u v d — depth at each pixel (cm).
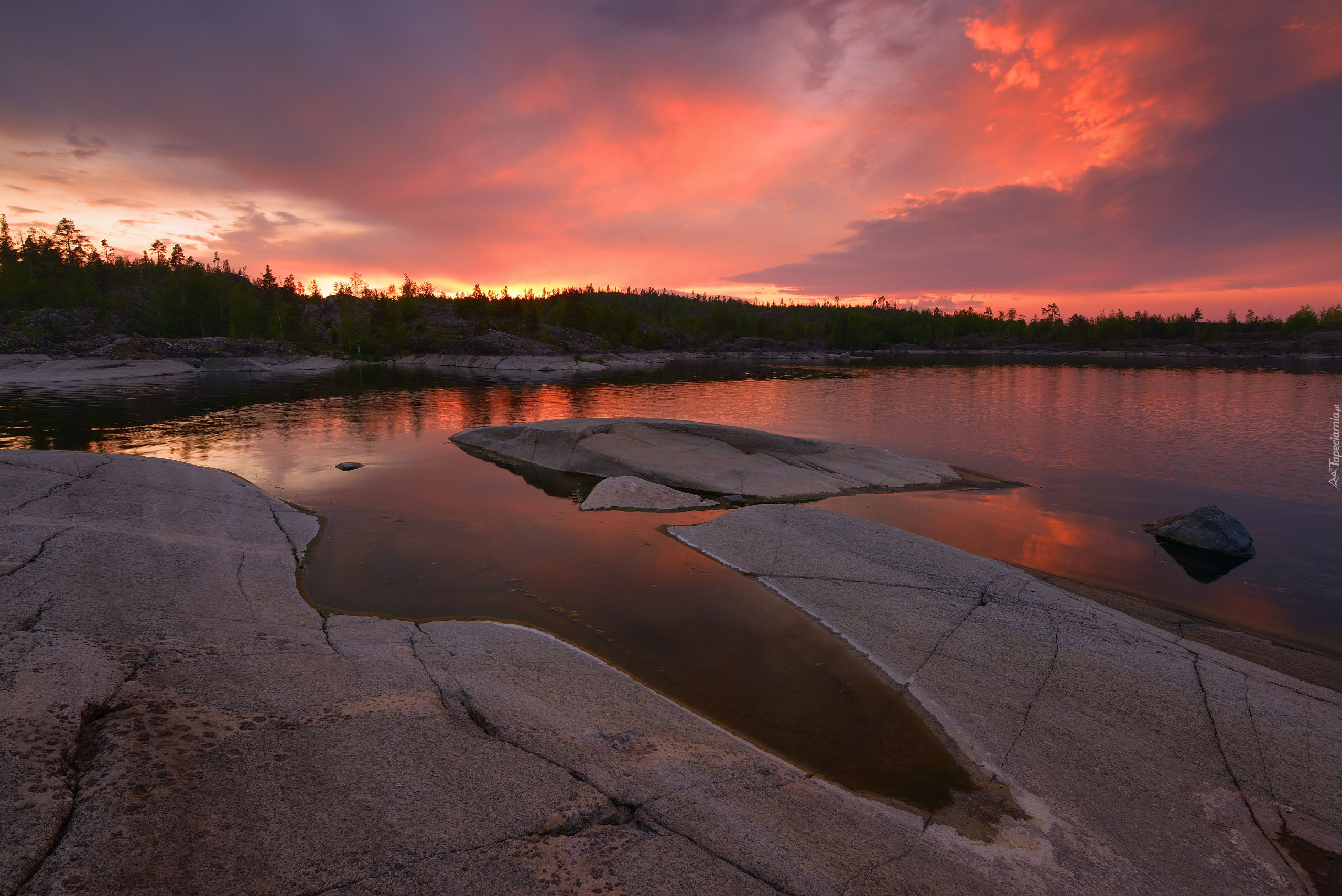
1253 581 1046
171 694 454
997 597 877
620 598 907
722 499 1524
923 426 2802
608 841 365
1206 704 625
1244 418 3009
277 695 484
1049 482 1733
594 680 639
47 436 2341
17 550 734
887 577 948
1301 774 531
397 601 885
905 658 725
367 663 586
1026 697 642
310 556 1058
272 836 332
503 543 1149
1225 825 477
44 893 278
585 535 1201
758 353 14362
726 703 639
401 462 1892
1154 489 1656
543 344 10400
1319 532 1299
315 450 2084
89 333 8994
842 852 399
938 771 536
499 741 461
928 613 830
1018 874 412
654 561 1059
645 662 724
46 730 382
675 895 331
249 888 299
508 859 339
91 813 325
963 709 623
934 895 371
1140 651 733
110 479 1155
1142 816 484
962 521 1365
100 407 3391
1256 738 574
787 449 1870
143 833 320
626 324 14125
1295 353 13438
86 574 709
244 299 10900
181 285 10788
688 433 1938
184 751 389
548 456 1870
